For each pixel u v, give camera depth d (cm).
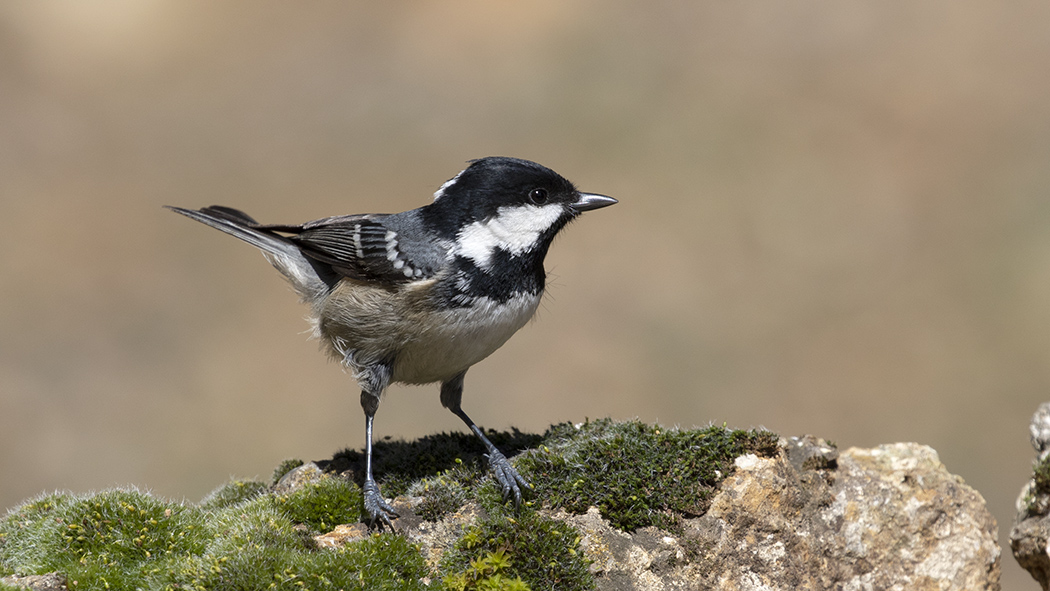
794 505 620
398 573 531
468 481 612
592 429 669
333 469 680
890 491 651
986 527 670
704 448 614
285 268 729
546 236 660
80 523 560
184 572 509
